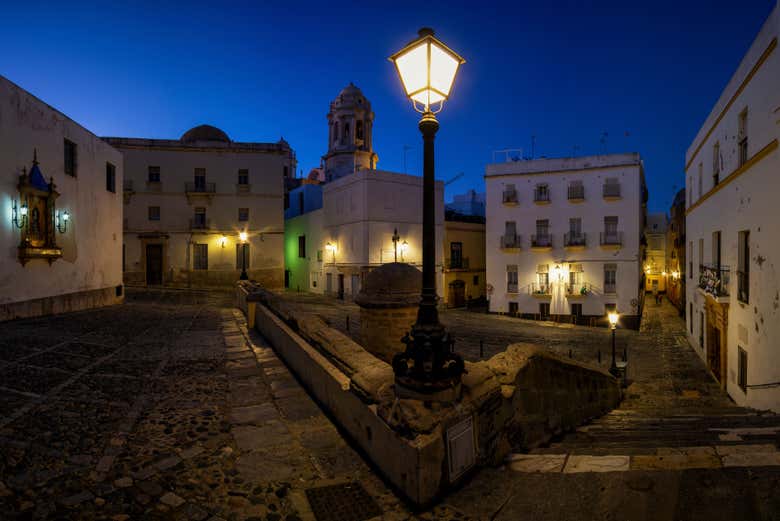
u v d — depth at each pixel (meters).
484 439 3.92
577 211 29.98
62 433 4.57
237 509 3.32
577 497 3.25
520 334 23.16
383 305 7.04
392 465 3.60
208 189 33.34
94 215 16.83
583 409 7.24
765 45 9.16
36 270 13.27
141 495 3.48
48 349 8.56
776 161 8.58
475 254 36.94
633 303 28.80
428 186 3.77
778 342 8.52
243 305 16.52
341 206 32.50
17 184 12.38
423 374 3.64
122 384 6.51
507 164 31.59
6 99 11.94
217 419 5.22
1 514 3.12
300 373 6.94
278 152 34.66
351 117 45.91
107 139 31.64
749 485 3.13
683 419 7.35
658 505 3.02
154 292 28.00
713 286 13.35
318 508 3.33
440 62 3.65
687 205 19.88
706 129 15.12
